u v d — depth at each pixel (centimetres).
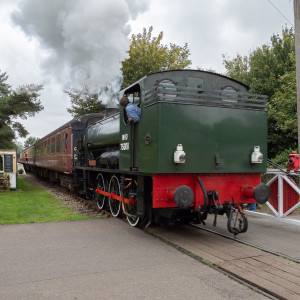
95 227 655
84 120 1205
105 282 371
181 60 1778
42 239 555
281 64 1702
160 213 593
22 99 1814
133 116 584
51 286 360
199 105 533
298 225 673
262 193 542
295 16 827
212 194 537
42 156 1934
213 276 392
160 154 505
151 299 330
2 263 434
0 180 1359
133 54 1652
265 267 415
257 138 574
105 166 868
